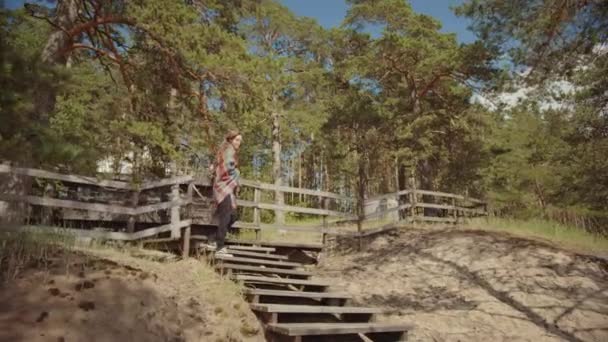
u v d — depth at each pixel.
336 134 22.75
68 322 4.32
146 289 5.34
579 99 10.63
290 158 37.75
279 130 21.44
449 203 19.78
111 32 10.23
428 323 7.39
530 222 13.68
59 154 3.73
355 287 9.29
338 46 22.12
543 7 8.74
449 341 6.75
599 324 6.82
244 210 19.17
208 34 8.89
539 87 9.98
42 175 6.50
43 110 7.54
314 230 11.35
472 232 11.80
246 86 9.38
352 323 6.12
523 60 9.48
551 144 17.09
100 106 10.38
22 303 4.35
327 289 7.55
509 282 8.54
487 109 17.31
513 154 21.58
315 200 33.50
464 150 19.92
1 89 3.43
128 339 4.46
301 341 5.78
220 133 9.62
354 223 17.92
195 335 4.99
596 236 12.67
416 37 18.66
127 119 9.62
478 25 9.93
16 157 3.56
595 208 15.99
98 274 5.25
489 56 14.34
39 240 5.54
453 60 15.71
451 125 19.31
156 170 10.58
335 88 21.67
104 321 4.54
